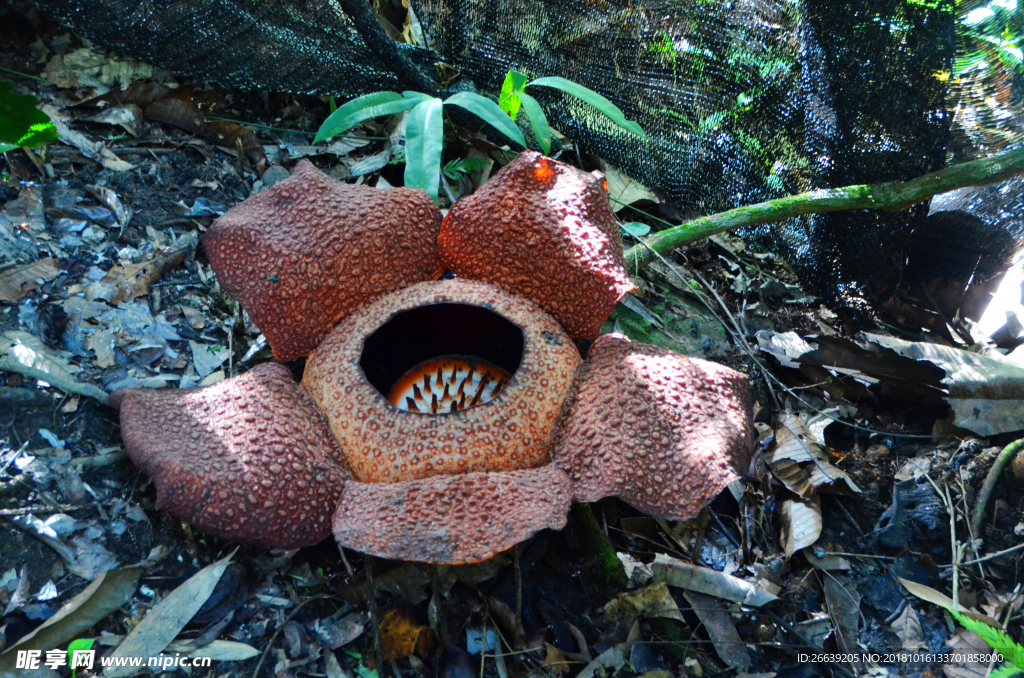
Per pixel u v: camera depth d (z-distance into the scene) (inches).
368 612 34.5
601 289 35.4
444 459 29.3
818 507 44.8
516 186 36.3
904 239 55.4
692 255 59.2
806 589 42.4
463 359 36.7
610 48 54.7
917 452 50.0
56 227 44.7
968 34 49.3
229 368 42.4
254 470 28.7
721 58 52.8
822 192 52.4
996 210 53.6
